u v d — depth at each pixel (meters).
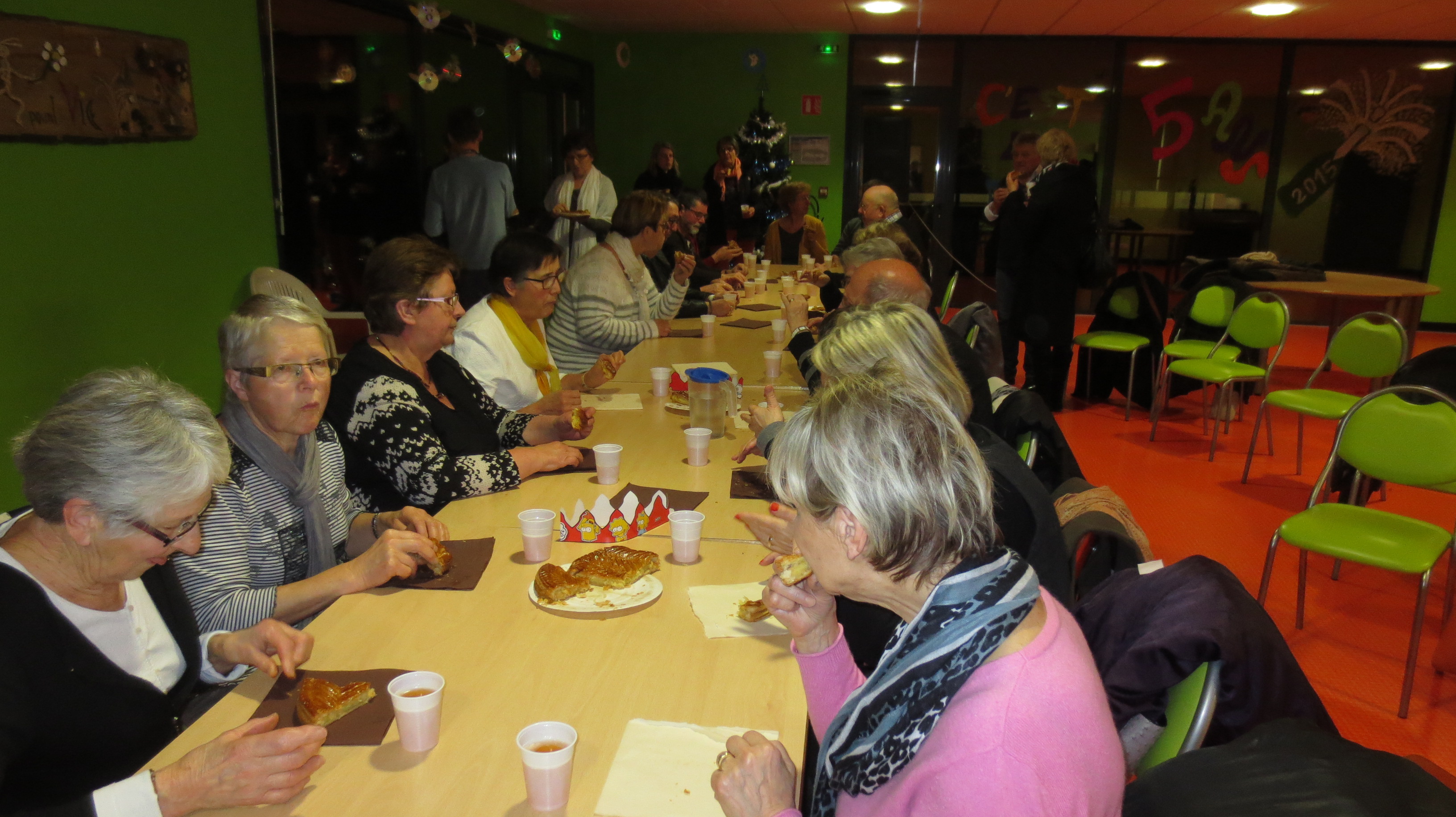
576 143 6.69
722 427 2.63
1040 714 0.83
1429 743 2.53
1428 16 7.47
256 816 1.06
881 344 1.65
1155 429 5.35
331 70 5.12
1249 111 9.18
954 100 9.39
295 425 1.74
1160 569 1.42
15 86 2.97
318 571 1.87
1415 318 6.39
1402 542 2.73
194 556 1.59
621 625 1.53
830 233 9.84
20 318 3.07
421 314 2.31
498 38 7.32
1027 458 2.29
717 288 5.32
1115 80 9.19
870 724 0.93
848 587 1.00
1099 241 5.82
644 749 1.19
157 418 1.19
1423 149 9.07
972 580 0.90
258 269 3.79
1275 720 1.10
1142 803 1.00
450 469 2.14
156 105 3.63
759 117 9.30
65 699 1.25
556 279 3.09
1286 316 4.82
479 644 1.46
